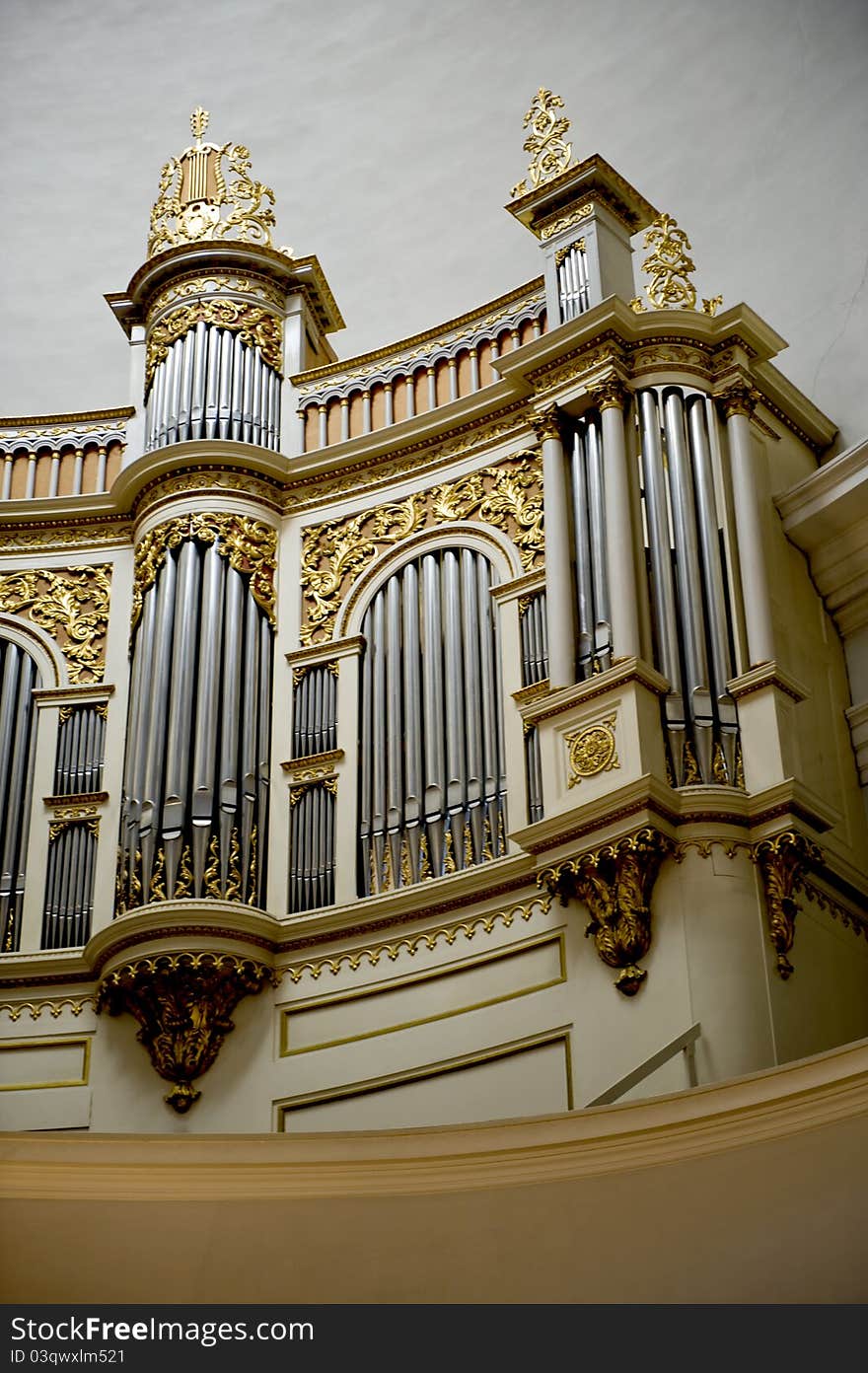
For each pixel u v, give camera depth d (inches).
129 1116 509.7
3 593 603.2
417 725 541.6
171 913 512.4
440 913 509.4
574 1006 476.4
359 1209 408.8
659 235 582.6
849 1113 392.2
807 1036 467.8
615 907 474.3
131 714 569.0
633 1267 395.2
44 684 585.0
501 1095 476.7
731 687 502.0
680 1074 453.1
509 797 516.1
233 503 592.7
